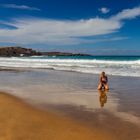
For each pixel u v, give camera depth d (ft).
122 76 71.26
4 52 491.31
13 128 22.99
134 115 28.63
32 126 23.82
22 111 30.07
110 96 41.16
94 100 37.93
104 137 20.98
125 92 44.88
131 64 116.26
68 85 55.01
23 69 108.47
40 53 513.45
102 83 48.16
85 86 53.31
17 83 59.31
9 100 37.06
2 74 84.23
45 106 33.42
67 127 23.75
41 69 107.86
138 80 62.03
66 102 36.35
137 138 20.71
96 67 106.11
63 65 127.95
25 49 513.04
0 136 20.70
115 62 134.82
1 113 28.76
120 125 24.54
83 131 22.54
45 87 52.01
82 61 160.25
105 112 30.19
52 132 22.09
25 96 41.06
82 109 31.81
